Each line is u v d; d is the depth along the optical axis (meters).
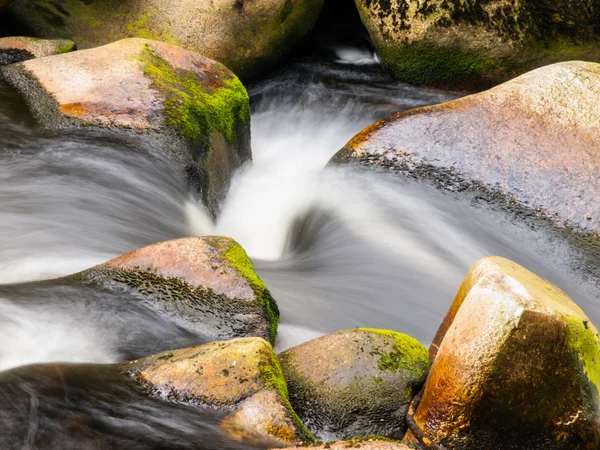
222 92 10.15
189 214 8.70
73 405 4.84
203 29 12.95
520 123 9.14
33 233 7.54
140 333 5.83
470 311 5.13
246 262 6.37
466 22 12.63
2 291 6.11
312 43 14.78
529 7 12.23
